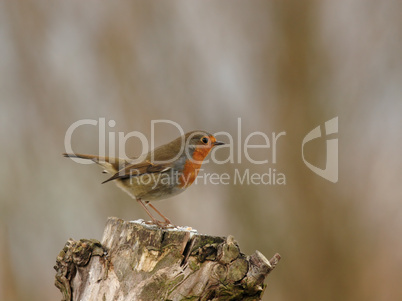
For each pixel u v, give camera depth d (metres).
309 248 13.36
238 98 14.30
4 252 13.33
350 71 14.34
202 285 6.15
